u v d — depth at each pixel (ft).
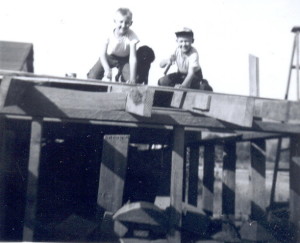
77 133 19.92
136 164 21.12
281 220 18.08
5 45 22.40
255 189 19.36
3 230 15.97
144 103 12.55
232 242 15.70
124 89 14.61
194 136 22.26
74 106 13.33
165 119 14.21
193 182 24.02
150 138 21.03
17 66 21.35
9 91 12.20
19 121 17.40
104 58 18.97
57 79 14.15
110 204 14.11
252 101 13.14
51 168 21.20
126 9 18.65
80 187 20.81
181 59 19.95
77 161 21.34
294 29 21.84
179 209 14.19
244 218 18.84
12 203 17.84
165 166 19.31
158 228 14.01
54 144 21.75
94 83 14.49
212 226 16.20
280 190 38.91
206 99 14.30
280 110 13.39
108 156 14.30
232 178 20.84
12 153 17.76
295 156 16.29
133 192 20.71
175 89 14.66
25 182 18.42
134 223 14.07
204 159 22.58
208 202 21.89
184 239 15.24
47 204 19.65
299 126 15.89
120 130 19.89
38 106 13.10
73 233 14.17
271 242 15.84
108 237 13.84
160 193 18.95
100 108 13.50
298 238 15.89
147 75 20.26
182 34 19.56
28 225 12.74
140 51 19.93
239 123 13.17
